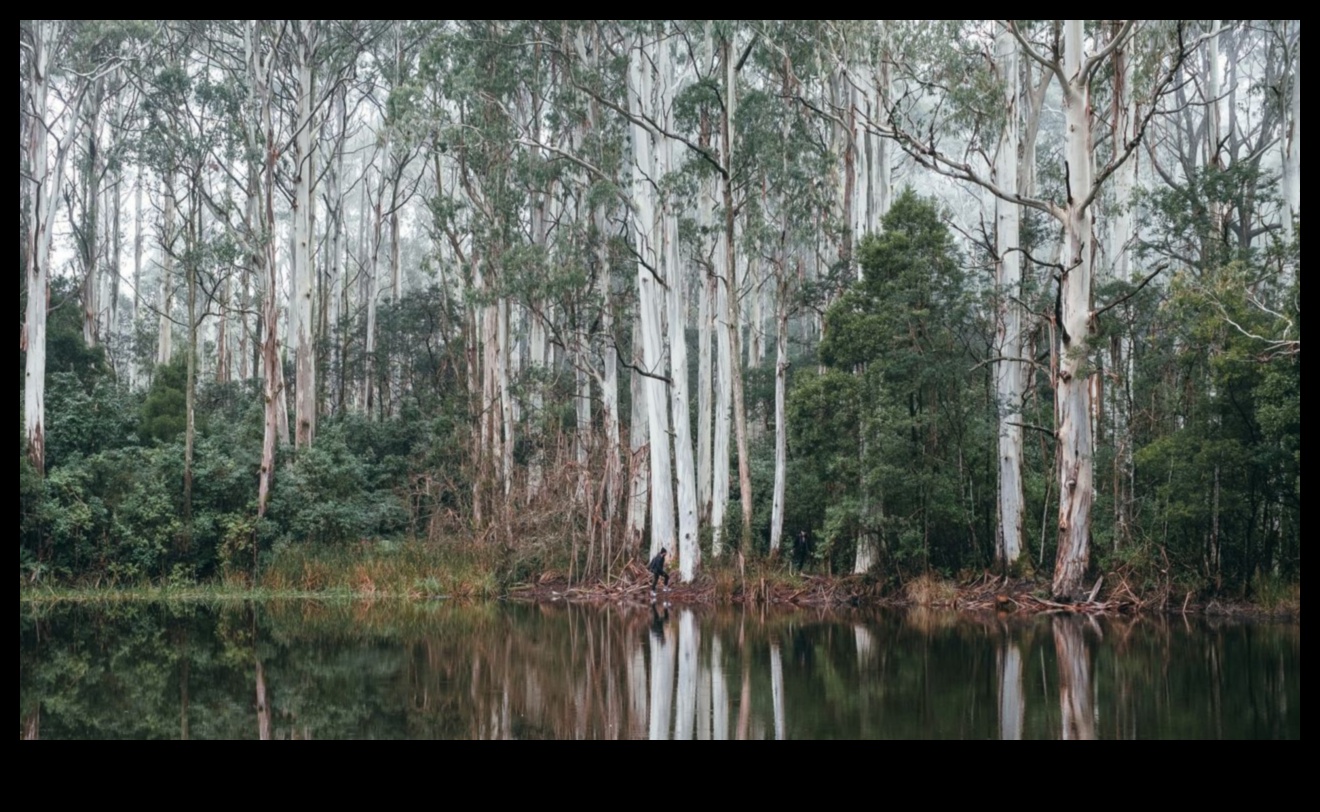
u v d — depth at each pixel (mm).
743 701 16375
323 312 51656
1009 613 29250
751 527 37781
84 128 52156
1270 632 24047
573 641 23875
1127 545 29781
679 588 35281
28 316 35844
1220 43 47812
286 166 46875
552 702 16438
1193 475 27750
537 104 41062
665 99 38219
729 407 40594
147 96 45250
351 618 29266
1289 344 24500
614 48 42781
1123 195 37844
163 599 34812
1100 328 29031
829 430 33531
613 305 39094
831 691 17078
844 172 42531
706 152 34875
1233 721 14531
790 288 41594
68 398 39438
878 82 31234
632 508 38812
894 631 25344
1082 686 17141
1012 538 31797
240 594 35719
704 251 40344
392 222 55062
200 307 60750
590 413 43531
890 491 31719
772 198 39062
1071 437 28812
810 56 34844
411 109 37812
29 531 34938
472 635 25047
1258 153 40906
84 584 35438
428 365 53344
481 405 43219
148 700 16625
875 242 32562
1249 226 34812
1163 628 24984
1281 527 28172
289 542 37719
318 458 40281
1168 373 30891
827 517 34344
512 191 38719
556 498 38688
